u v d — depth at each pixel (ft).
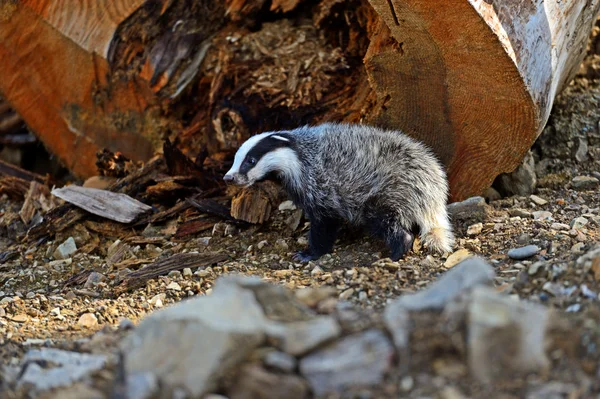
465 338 13.98
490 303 14.12
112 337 18.48
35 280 26.99
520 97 23.63
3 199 34.19
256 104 30.83
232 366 14.06
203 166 31.12
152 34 31.07
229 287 15.39
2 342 19.60
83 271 26.86
